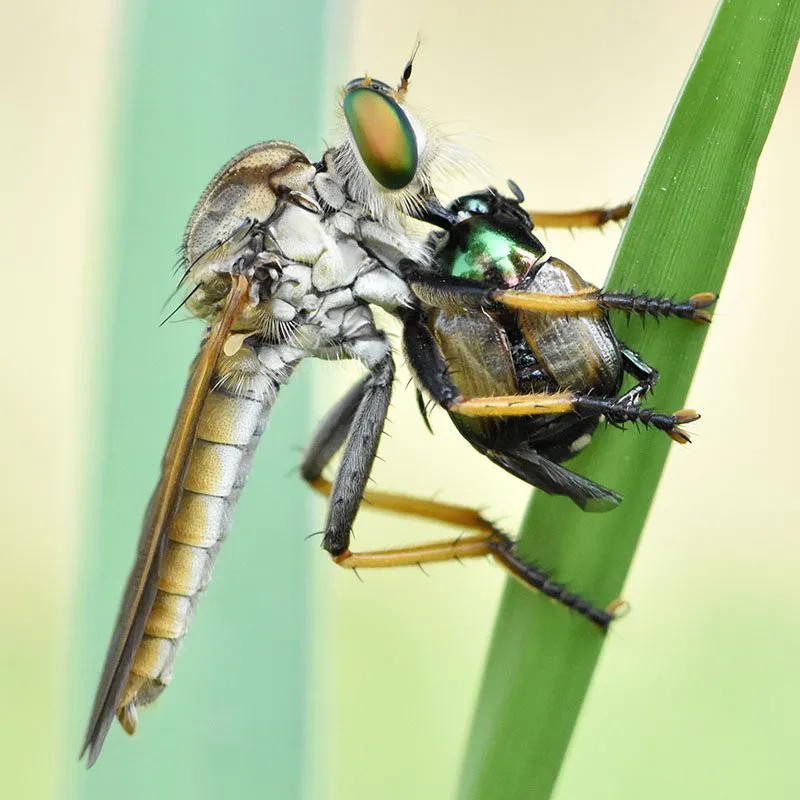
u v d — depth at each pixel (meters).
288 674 0.22
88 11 0.30
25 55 0.30
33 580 0.26
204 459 0.22
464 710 0.24
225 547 0.22
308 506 0.22
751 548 0.25
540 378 0.22
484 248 0.22
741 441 0.25
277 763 0.22
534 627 0.21
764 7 0.21
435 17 0.29
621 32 0.29
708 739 0.24
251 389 0.22
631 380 0.21
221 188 0.22
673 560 0.25
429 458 0.25
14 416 0.28
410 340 0.22
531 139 0.29
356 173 0.22
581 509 0.21
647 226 0.21
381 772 0.24
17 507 0.26
